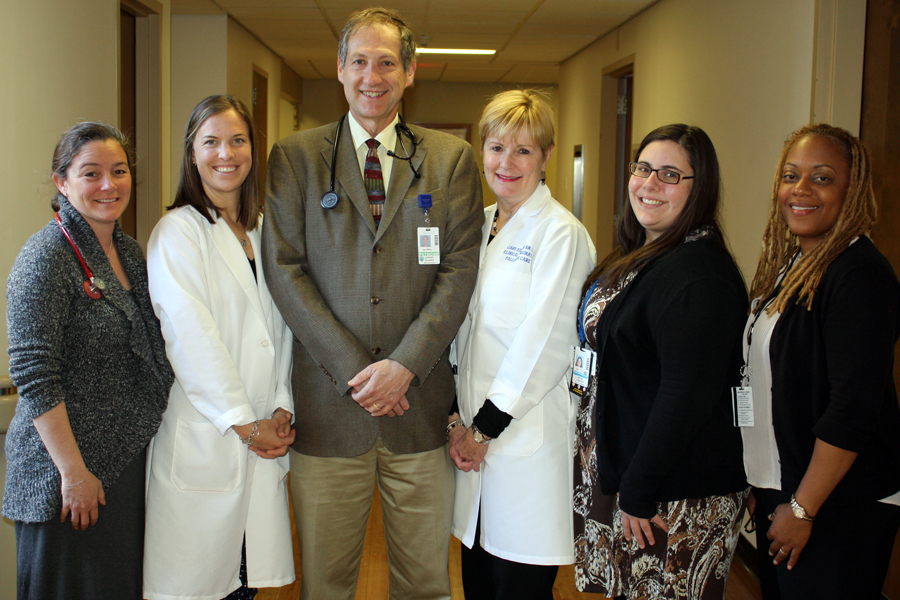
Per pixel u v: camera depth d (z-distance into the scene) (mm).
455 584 2480
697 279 1413
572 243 1746
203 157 1655
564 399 1801
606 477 1560
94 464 1508
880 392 1373
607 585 1635
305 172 1752
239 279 1721
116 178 1543
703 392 1393
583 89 6422
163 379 1641
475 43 6270
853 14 2582
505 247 1807
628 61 5195
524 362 1679
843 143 1503
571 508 1763
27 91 2406
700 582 1506
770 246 1694
